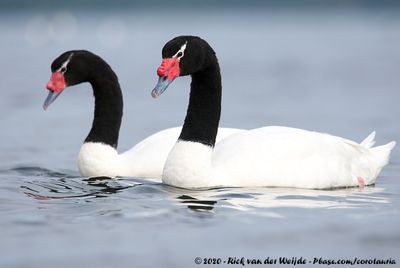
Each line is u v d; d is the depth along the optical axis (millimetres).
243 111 29406
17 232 11828
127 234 11781
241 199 13648
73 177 16547
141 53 63000
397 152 20500
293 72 45250
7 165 18438
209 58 14547
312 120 27125
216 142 16328
